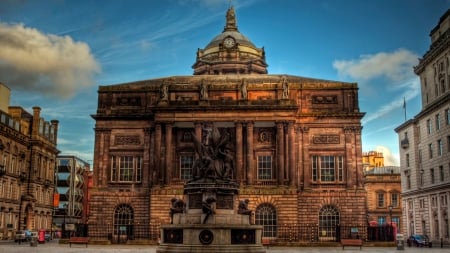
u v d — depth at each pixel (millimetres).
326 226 77938
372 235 75875
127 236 75938
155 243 69188
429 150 95750
